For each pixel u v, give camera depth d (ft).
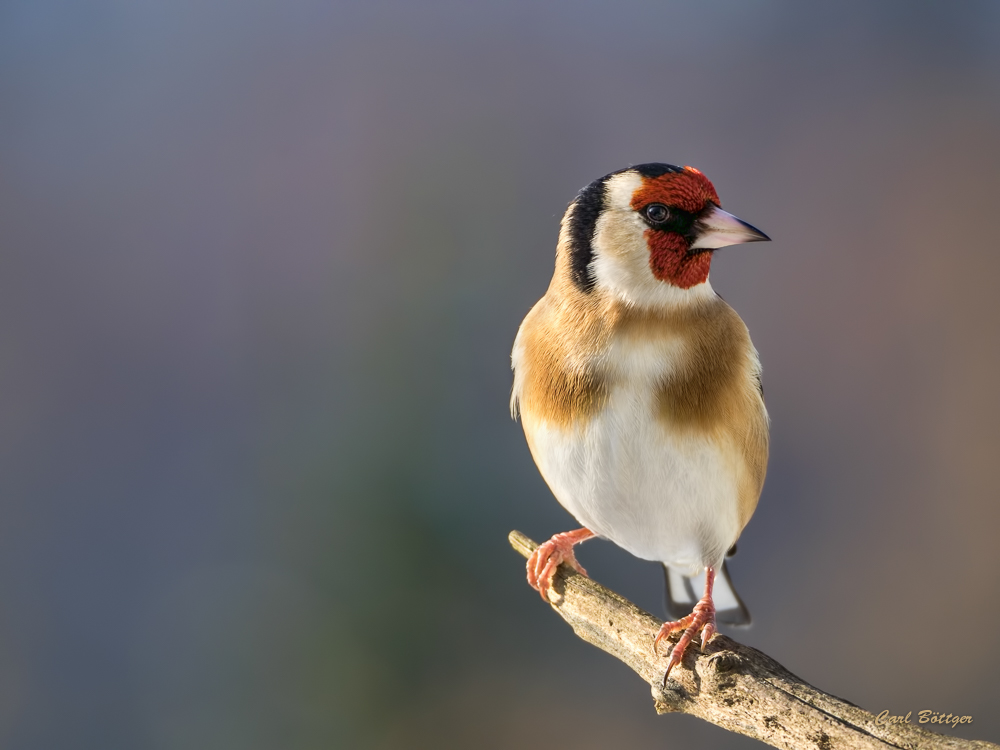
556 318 8.05
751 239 8.02
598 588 8.07
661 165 8.04
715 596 8.23
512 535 8.14
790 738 7.93
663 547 8.08
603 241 8.04
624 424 8.02
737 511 8.05
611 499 8.04
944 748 7.88
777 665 7.95
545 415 8.04
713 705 7.97
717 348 8.03
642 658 8.02
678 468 8.02
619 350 8.02
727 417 8.03
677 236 8.03
